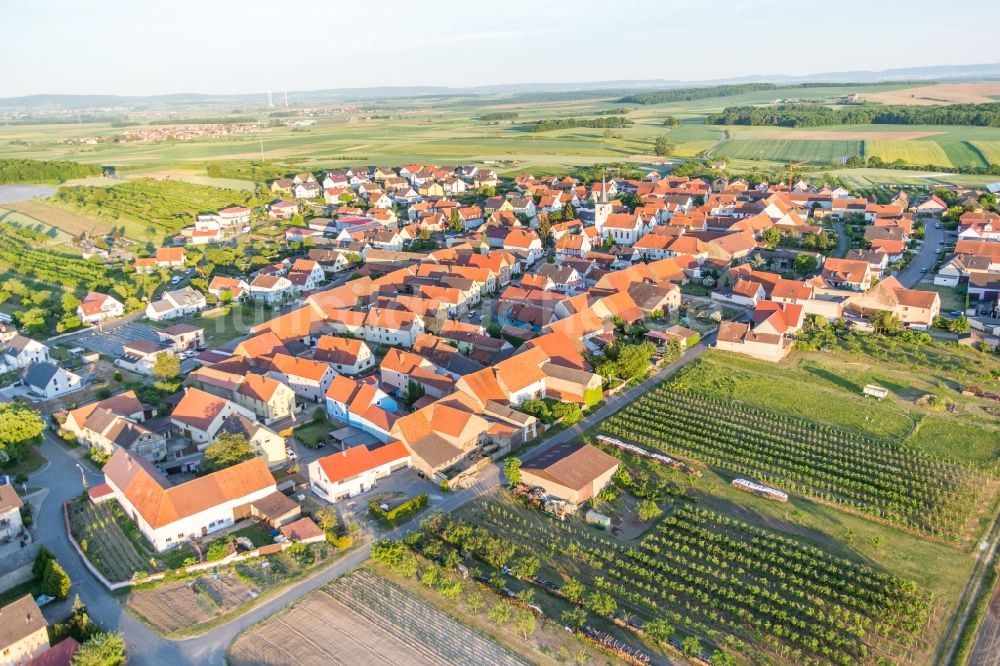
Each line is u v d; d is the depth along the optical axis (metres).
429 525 90.12
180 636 73.50
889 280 162.75
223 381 128.25
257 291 188.12
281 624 75.12
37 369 136.75
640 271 181.38
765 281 176.12
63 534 92.12
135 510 91.81
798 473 102.88
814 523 91.44
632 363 129.88
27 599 72.12
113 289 196.62
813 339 149.75
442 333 149.88
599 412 122.44
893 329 152.12
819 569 82.44
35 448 115.38
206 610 77.50
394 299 165.88
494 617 73.81
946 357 140.75
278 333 152.38
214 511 91.31
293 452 111.12
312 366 130.25
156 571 83.50
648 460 106.38
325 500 98.56
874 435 112.88
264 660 70.06
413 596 79.19
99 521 94.44
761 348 142.50
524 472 99.75
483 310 174.25
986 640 71.81
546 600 78.38
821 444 110.38
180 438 116.62
